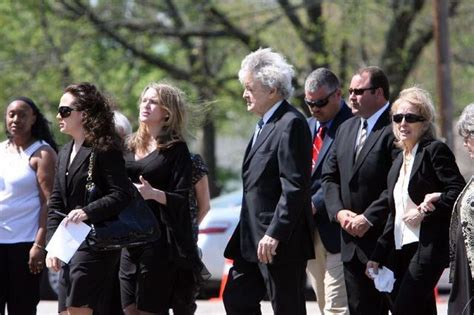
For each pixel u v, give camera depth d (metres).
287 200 20.05
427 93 20.89
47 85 68.50
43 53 68.62
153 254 21.39
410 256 20.81
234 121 78.88
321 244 23.86
